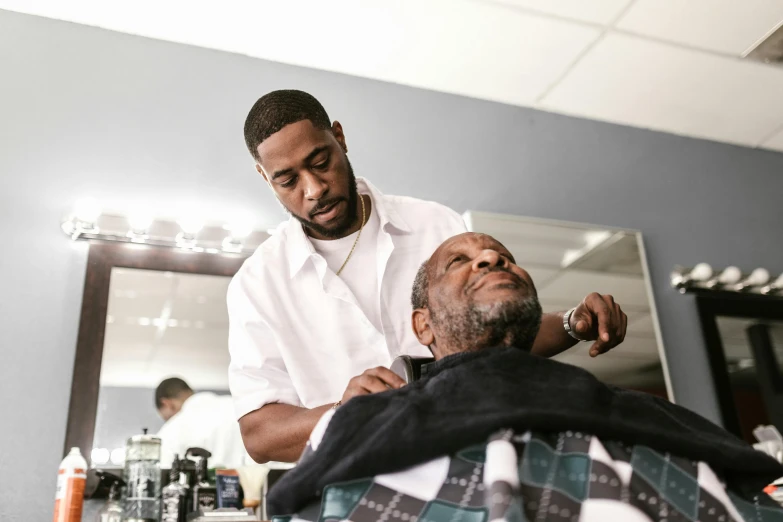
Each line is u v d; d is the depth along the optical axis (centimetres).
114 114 229
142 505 185
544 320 124
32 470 186
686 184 300
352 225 149
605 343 116
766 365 272
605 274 262
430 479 80
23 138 217
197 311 214
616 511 75
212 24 237
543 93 278
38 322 200
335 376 144
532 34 246
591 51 256
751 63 266
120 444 192
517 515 70
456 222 157
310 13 233
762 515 87
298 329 146
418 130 265
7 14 230
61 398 195
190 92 240
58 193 214
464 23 239
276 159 129
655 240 284
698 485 83
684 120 301
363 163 252
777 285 284
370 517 78
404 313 148
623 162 293
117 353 202
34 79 225
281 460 128
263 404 134
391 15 235
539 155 279
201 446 198
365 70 262
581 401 86
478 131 274
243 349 143
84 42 235
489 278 105
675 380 261
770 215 310
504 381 88
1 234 205
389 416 84
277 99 132
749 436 258
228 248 223
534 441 81
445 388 87
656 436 84
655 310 263
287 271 150
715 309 277
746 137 316
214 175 233
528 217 263
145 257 215
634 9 237
